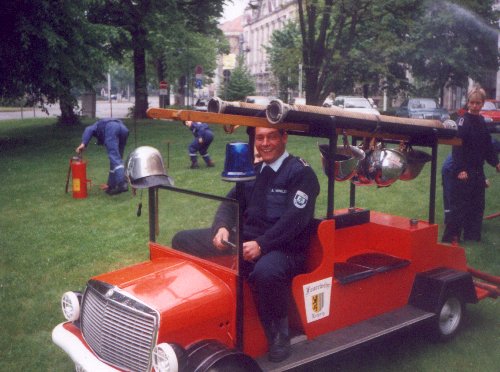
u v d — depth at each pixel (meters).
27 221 9.04
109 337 3.64
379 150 4.98
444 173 7.77
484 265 6.77
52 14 17.91
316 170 12.95
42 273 6.62
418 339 5.02
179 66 44.47
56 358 4.70
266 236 3.96
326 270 4.21
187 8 31.09
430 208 5.10
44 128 26.67
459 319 5.04
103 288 3.77
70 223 8.87
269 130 4.06
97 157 16.20
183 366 3.36
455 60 34.72
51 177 13.07
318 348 4.01
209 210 3.97
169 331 3.46
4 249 7.52
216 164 14.21
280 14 65.12
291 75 27.23
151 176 4.18
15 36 17.86
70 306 4.03
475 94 7.04
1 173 13.75
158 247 4.37
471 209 7.55
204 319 3.62
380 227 5.05
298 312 4.09
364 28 23.47
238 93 45.44
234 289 3.75
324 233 4.17
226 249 3.81
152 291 3.66
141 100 31.78
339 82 34.09
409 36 33.03
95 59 19.69
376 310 4.65
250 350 3.89
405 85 37.47
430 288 4.82
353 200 5.51
